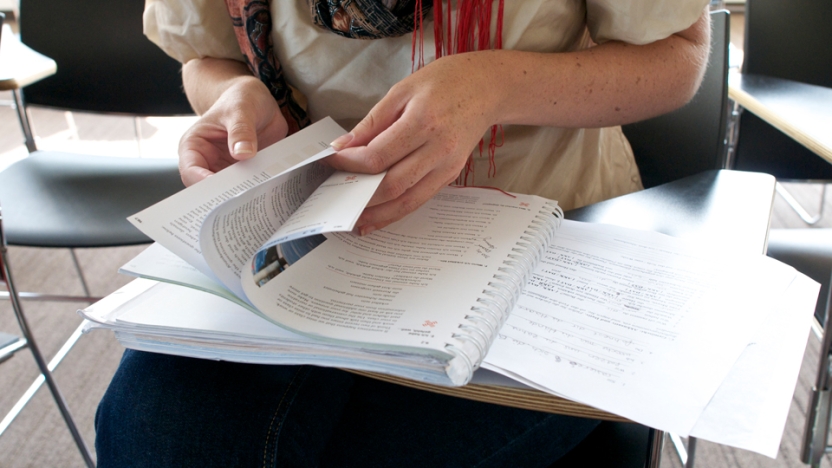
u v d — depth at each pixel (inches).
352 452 21.7
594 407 13.3
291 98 28.3
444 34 24.6
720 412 13.2
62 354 57.0
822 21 51.7
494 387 14.4
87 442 50.1
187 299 17.6
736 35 111.9
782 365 14.4
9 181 49.0
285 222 17.0
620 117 25.0
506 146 27.2
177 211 17.0
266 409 19.6
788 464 46.0
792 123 36.8
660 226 21.1
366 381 24.1
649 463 18.8
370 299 15.9
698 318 15.9
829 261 39.8
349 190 17.4
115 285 70.8
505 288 15.7
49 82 55.2
